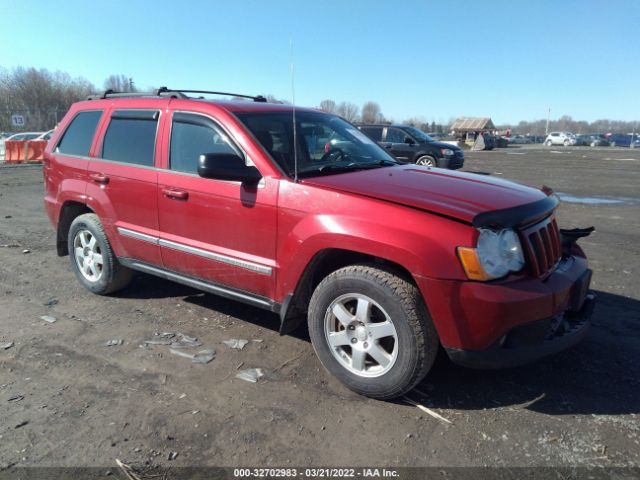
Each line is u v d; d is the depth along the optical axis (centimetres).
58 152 516
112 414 301
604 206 1031
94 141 477
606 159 2559
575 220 881
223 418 297
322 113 460
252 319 441
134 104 453
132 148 441
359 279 306
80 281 506
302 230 325
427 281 279
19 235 761
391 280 296
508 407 310
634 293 502
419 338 290
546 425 292
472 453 268
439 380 341
